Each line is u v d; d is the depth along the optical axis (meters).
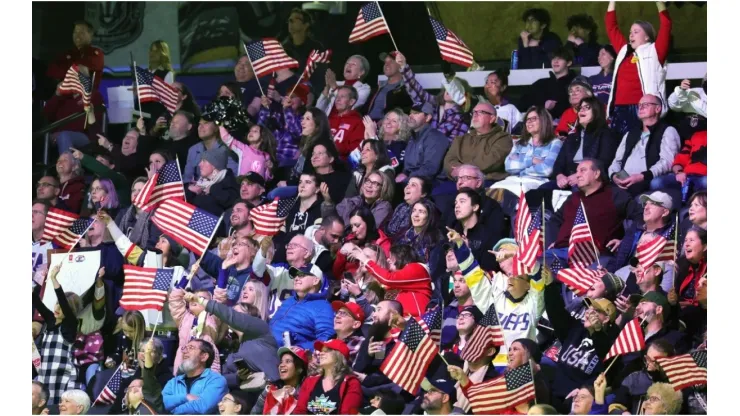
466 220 47.28
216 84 59.69
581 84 49.84
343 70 57.34
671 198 44.75
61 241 52.94
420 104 52.97
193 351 44.22
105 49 60.75
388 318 43.84
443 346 44.19
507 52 56.88
